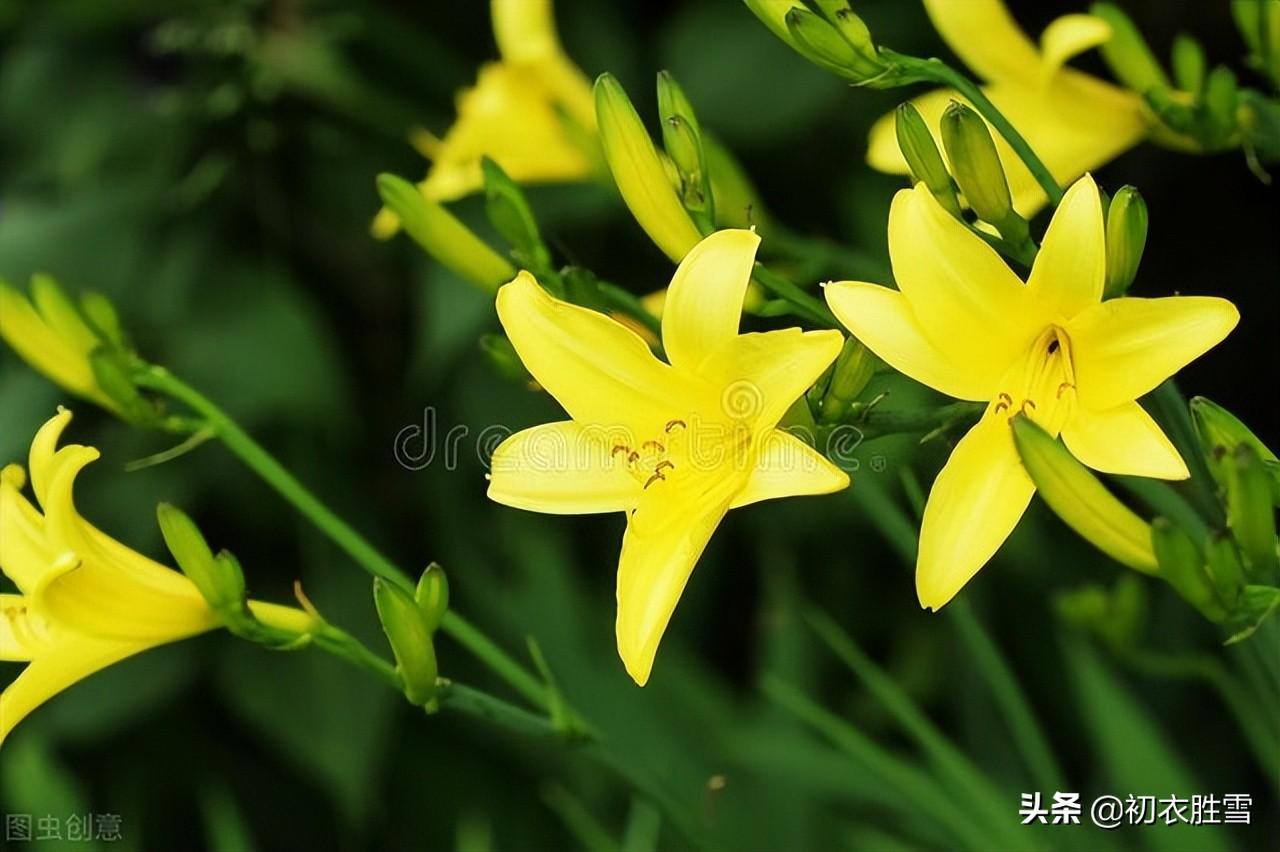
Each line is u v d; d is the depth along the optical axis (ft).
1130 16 4.74
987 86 3.38
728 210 3.40
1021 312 2.96
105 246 4.28
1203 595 2.95
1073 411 2.98
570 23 4.36
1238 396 4.95
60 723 4.30
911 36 4.25
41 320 3.38
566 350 3.05
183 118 4.38
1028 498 2.94
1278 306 4.86
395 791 4.66
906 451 3.57
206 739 4.80
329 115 4.41
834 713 4.68
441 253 3.34
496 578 4.48
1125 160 4.79
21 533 3.29
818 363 2.97
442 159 3.67
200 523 4.41
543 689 3.32
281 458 4.37
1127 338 2.95
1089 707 3.90
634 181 3.16
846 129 4.43
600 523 4.70
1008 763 4.25
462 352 4.31
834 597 4.72
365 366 4.64
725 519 4.62
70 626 3.22
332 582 4.33
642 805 3.77
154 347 4.27
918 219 2.95
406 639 3.17
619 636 2.99
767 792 4.16
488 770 4.65
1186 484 3.45
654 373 3.05
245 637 3.24
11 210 4.37
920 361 2.95
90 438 4.27
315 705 4.22
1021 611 4.77
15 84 4.53
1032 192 3.34
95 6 4.34
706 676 4.42
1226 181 4.78
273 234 4.40
